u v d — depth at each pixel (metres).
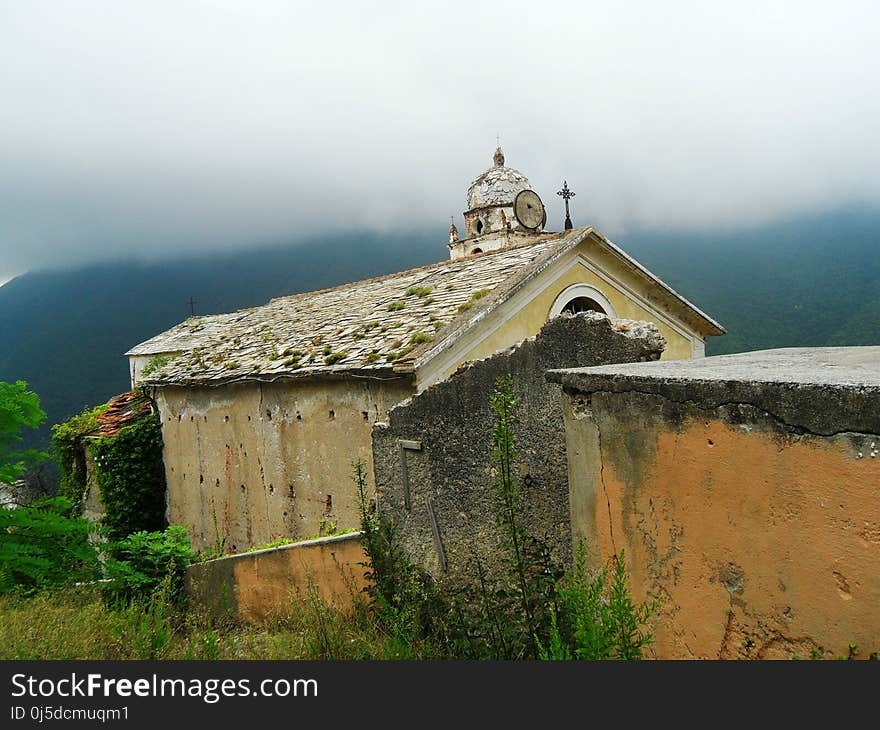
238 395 13.12
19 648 4.94
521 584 3.93
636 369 3.39
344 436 10.54
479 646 4.23
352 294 15.97
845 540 2.23
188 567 8.66
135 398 17.91
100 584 8.16
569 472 3.63
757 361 3.47
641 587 3.16
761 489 2.52
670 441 2.92
